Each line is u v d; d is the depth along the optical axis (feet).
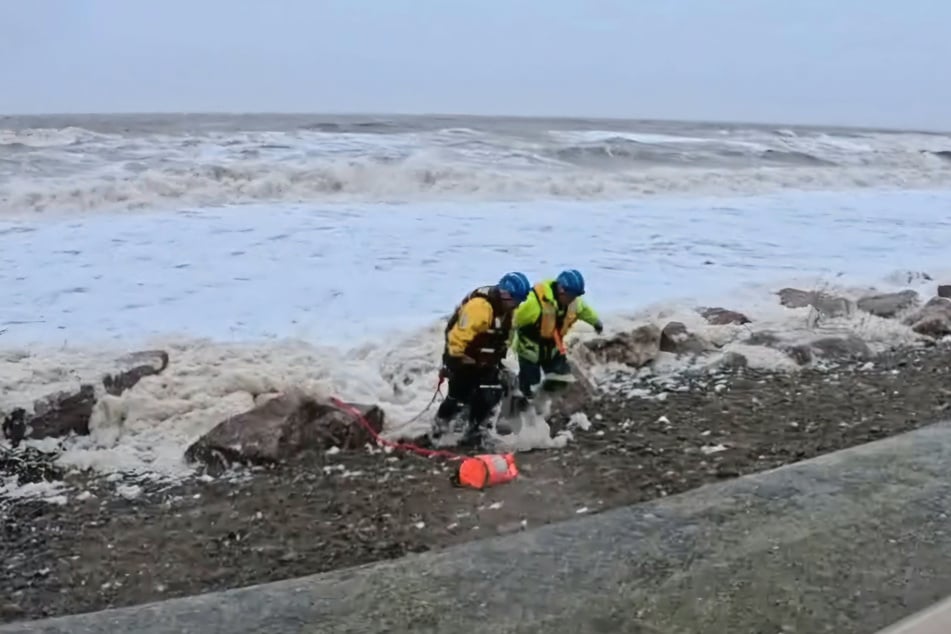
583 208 61.67
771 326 33.94
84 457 21.17
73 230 46.78
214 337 27.61
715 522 16.12
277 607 13.28
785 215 63.10
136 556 16.58
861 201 73.56
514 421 22.76
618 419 24.66
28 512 18.57
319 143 82.84
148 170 61.21
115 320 29.91
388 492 19.56
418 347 27.32
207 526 17.88
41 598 15.01
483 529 17.66
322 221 51.85
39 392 22.80
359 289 35.60
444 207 59.52
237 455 20.94
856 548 14.90
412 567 14.56
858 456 19.79
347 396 24.20
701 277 40.40
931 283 41.83
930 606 12.97
